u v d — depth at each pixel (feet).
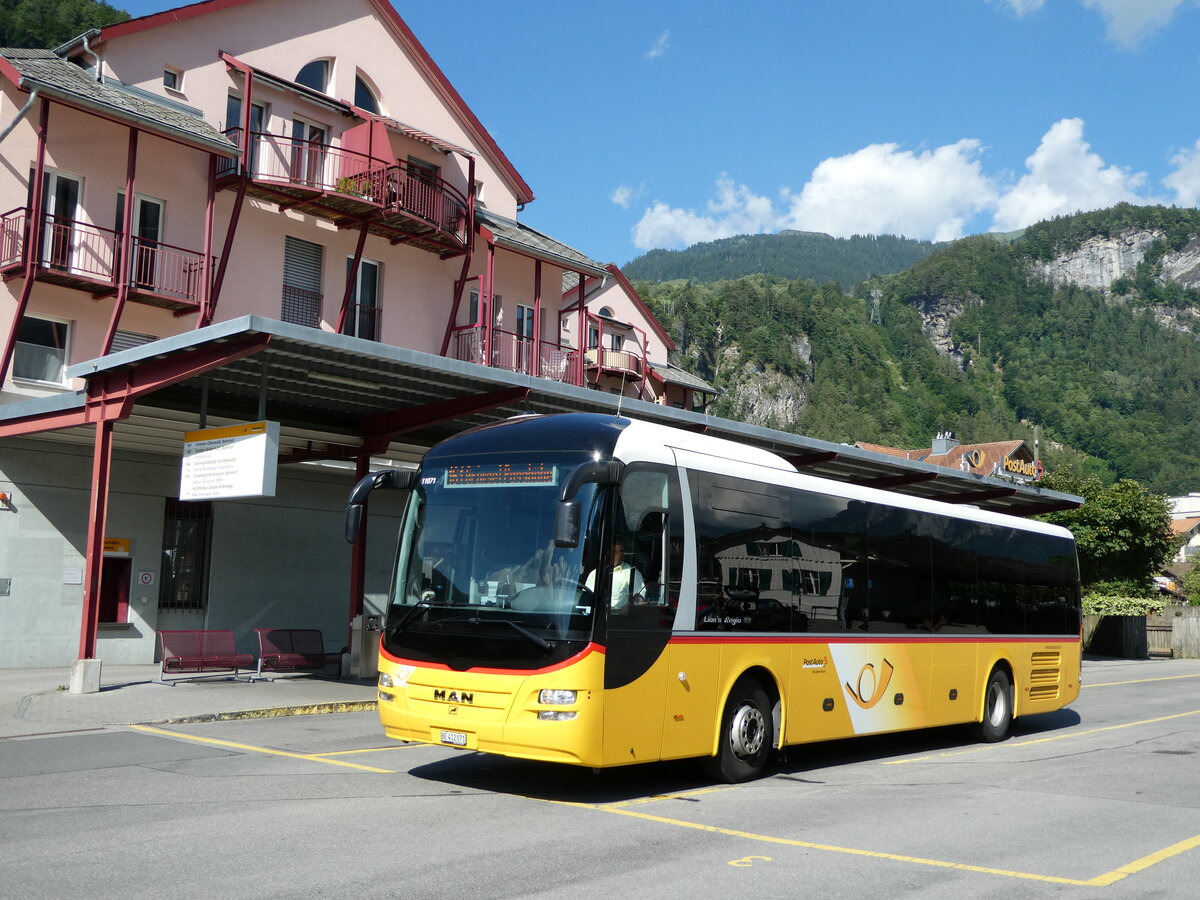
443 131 102.83
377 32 96.48
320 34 91.30
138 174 76.23
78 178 73.67
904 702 41.98
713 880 21.24
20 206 69.72
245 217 84.33
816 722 36.94
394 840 23.88
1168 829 27.96
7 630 63.57
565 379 111.24
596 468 28.35
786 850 24.17
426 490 32.07
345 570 82.17
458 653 29.43
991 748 45.73
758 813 28.66
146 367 48.06
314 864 21.49
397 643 30.76
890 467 73.77
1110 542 137.69
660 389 159.74
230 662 58.59
